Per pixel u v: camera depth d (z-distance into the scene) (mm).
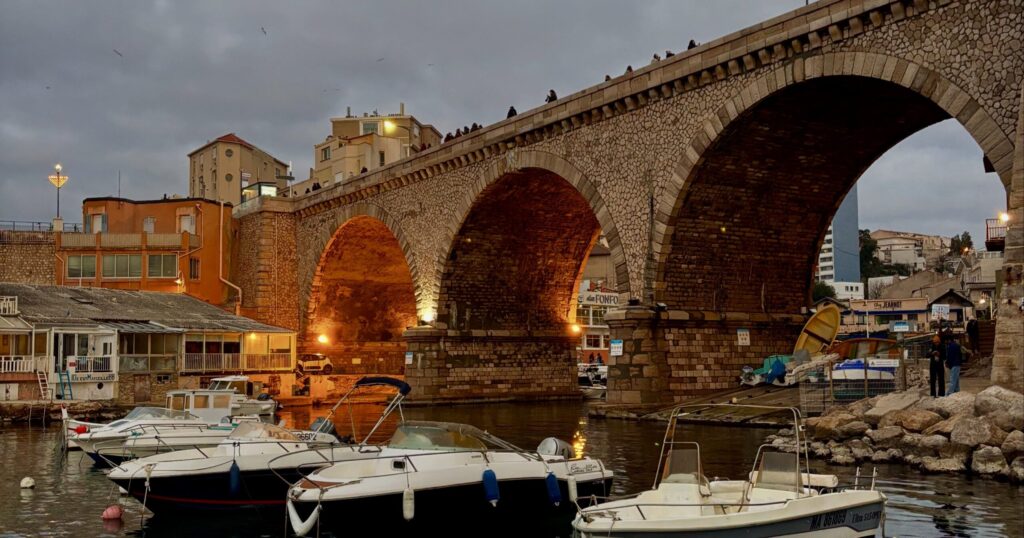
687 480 15867
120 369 48031
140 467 20641
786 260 41781
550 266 56125
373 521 17344
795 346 41438
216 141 104312
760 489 15805
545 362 56875
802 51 32062
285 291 68812
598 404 39719
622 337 38594
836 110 34531
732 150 36125
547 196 50031
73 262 71688
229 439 23562
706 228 38594
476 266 53625
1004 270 24172
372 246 66000
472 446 19938
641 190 38719
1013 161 25109
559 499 18906
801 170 38344
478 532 18562
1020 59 26391
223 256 72938
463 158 50156
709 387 39219
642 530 13930
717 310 39875
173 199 74000
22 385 44094
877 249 175625
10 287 51250
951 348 26297
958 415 22938
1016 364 23438
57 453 30609
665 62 37188
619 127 40094
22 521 19891
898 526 16688
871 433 24344
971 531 16219
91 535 18672
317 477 18250
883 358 38781
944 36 28156
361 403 56969
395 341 72250
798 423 16109
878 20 29719
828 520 14992
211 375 52594
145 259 71312
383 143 92688
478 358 54375
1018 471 20188
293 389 56844
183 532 19047
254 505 21188
